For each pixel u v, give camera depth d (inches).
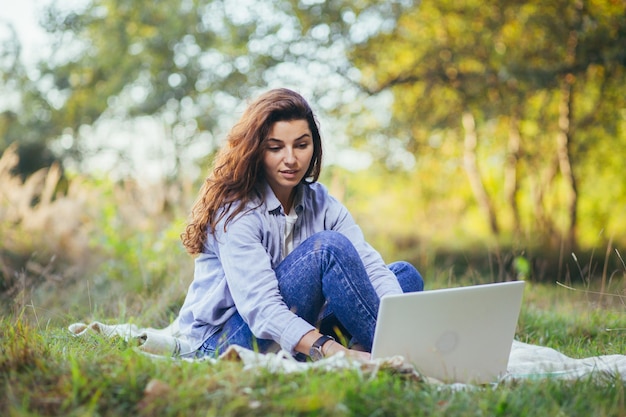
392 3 392.5
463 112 392.8
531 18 348.2
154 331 126.6
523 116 390.3
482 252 377.4
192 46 440.5
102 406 75.7
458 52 376.2
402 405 76.7
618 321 146.8
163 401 74.9
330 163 407.5
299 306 99.0
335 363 84.4
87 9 479.5
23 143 504.7
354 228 113.9
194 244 106.8
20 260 236.7
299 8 390.0
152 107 444.5
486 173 468.8
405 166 434.0
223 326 106.0
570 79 357.4
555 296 190.4
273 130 103.1
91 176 294.4
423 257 277.0
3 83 516.1
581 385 87.1
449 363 93.2
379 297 105.1
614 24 332.8
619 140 409.4
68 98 504.1
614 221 450.0
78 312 164.2
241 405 73.9
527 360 114.2
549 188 420.5
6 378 81.3
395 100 416.2
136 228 257.0
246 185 104.2
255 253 100.6
